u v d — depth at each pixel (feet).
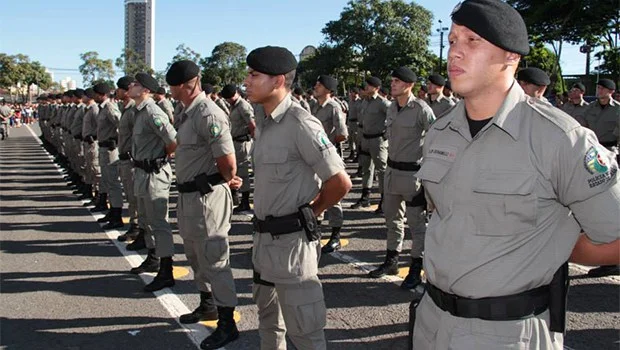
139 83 15.96
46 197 31.32
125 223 24.56
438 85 23.84
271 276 9.17
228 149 12.14
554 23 80.43
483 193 5.40
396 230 16.69
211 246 12.03
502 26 5.17
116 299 15.02
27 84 196.34
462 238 5.57
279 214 9.09
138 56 202.69
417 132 15.65
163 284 15.75
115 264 18.33
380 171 25.34
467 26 5.27
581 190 5.15
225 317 12.19
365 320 13.42
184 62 12.39
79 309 14.30
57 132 44.86
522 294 5.40
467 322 5.56
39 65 202.49
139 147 15.83
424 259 6.16
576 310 13.87
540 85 17.72
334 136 25.70
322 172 8.95
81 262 18.56
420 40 144.36
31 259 18.92
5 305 14.58
